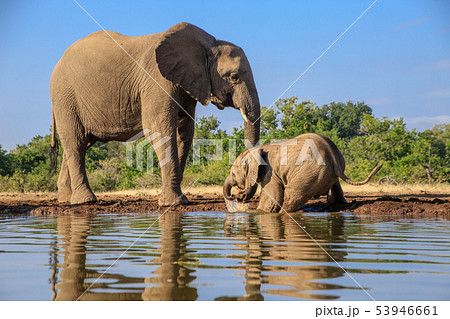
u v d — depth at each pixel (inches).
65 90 497.0
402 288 136.5
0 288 136.5
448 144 1331.2
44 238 236.2
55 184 992.9
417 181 974.4
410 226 283.6
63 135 502.6
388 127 1396.4
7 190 962.7
